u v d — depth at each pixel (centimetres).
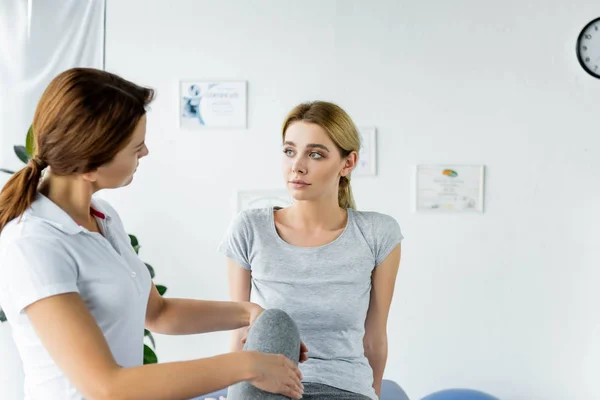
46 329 106
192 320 145
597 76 296
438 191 302
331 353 148
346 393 142
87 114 111
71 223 117
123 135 114
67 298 108
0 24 291
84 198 123
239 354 110
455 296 303
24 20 291
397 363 305
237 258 160
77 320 107
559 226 302
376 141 301
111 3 300
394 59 300
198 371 106
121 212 303
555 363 303
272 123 302
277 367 112
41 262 109
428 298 304
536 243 302
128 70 301
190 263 304
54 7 294
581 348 302
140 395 103
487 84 300
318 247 153
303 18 300
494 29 299
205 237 304
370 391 149
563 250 302
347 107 301
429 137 301
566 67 299
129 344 127
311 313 149
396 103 300
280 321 123
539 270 303
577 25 297
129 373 104
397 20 299
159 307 146
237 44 301
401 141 301
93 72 115
